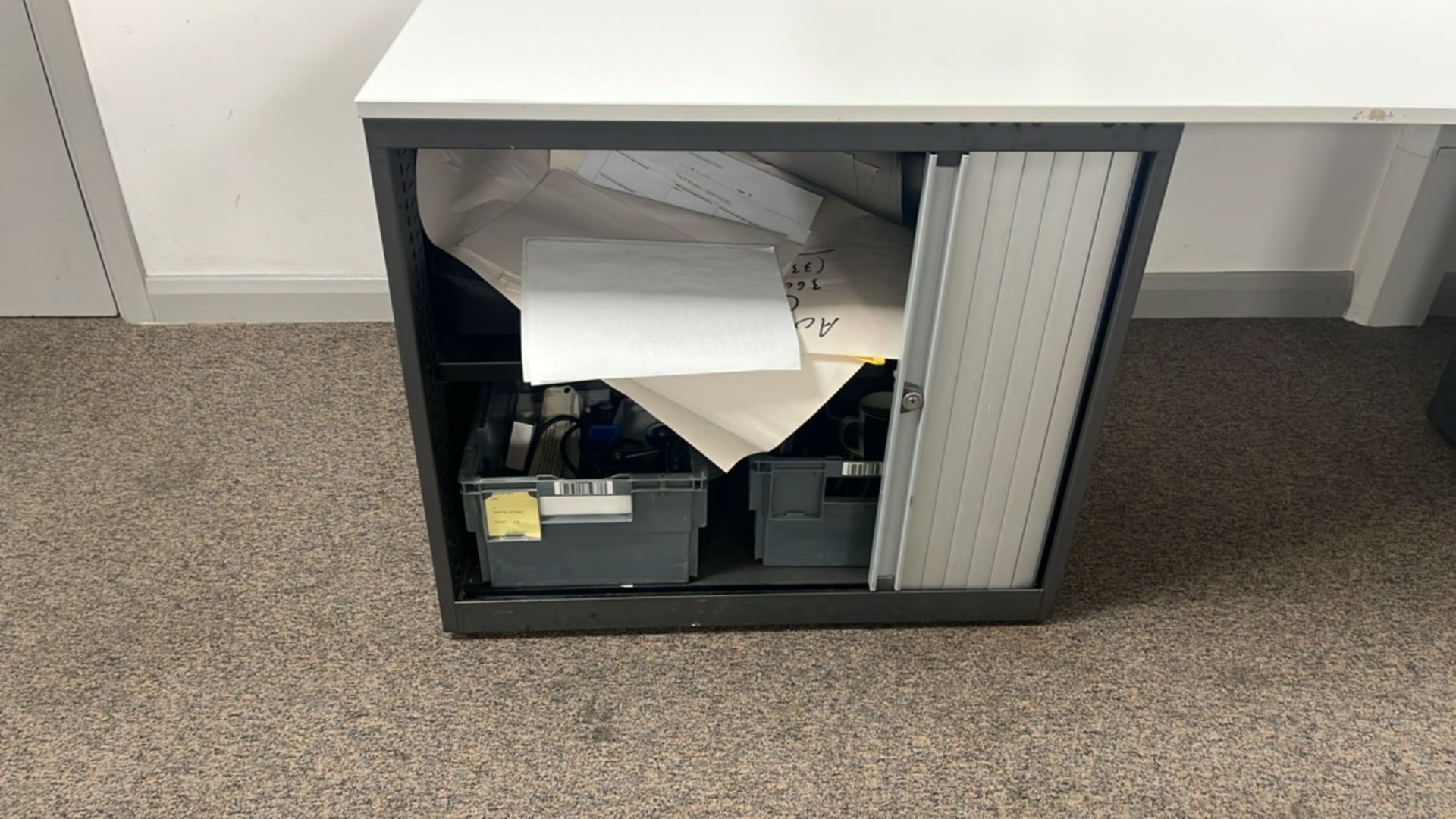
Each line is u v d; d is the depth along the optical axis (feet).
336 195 5.41
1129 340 5.87
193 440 4.78
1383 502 4.63
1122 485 4.69
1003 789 3.25
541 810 3.14
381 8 4.91
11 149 5.11
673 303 3.29
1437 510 4.58
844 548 3.84
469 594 3.72
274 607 3.86
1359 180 5.75
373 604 3.89
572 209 3.69
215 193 5.36
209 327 5.69
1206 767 3.34
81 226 5.38
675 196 3.81
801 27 3.32
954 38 3.25
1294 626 3.92
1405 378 5.58
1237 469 4.83
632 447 3.93
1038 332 3.22
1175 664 3.73
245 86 5.06
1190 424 5.15
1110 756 3.37
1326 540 4.38
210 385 5.18
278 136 5.21
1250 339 5.91
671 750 3.34
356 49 5.01
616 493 3.50
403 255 2.94
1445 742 3.46
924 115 2.75
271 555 4.11
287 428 4.88
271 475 4.57
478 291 3.42
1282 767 3.35
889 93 2.80
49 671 3.56
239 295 5.66
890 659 3.72
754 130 2.78
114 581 3.96
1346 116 2.80
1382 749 3.43
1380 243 5.86
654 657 3.70
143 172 5.26
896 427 3.36
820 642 3.78
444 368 3.29
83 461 4.61
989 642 3.81
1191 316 6.09
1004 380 3.31
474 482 3.44
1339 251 6.02
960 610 3.83
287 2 4.85
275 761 3.26
